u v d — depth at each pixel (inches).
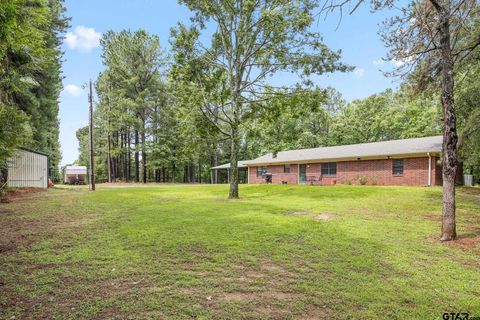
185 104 607.5
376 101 1492.4
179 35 542.0
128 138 1721.2
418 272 176.2
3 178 665.6
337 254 206.4
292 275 169.0
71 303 131.9
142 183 1432.1
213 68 562.6
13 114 330.0
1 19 215.3
